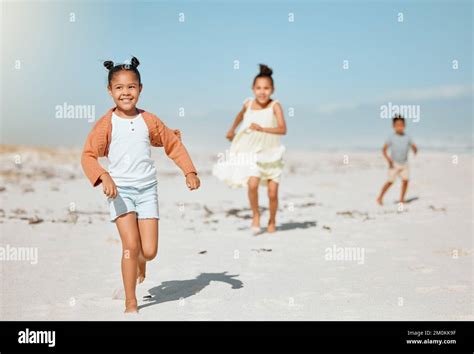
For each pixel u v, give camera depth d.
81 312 4.76
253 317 4.60
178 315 4.66
